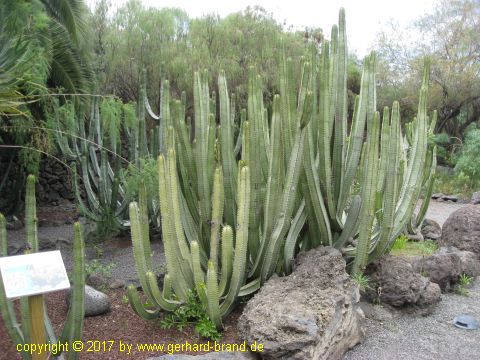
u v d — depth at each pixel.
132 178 5.94
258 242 3.83
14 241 7.20
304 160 3.75
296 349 2.92
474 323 3.95
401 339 3.69
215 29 15.38
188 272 3.63
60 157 9.52
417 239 6.64
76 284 2.62
